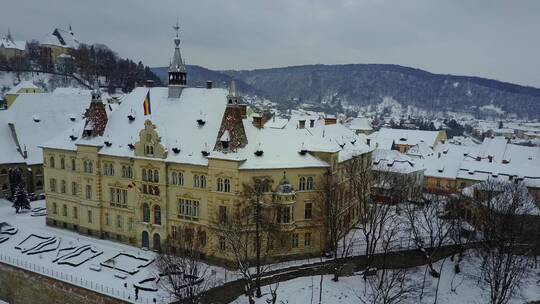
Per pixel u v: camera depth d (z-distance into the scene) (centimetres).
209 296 8300
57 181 11881
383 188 12400
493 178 15525
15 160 14725
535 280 10125
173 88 11119
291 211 9619
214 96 10756
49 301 9269
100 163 11012
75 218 11744
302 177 9881
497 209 10694
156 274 9225
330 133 12231
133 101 11606
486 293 9594
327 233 10162
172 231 10312
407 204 12531
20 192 13150
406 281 9569
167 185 10138
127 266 9675
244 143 9625
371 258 9662
